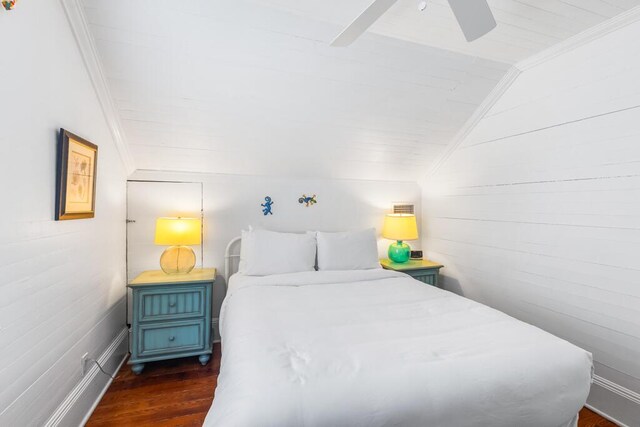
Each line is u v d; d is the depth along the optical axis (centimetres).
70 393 156
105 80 186
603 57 180
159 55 179
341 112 242
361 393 96
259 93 213
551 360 118
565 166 202
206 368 227
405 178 336
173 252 240
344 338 131
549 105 212
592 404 186
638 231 165
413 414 97
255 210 283
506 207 246
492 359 114
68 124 154
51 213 139
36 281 127
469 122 273
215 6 159
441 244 319
